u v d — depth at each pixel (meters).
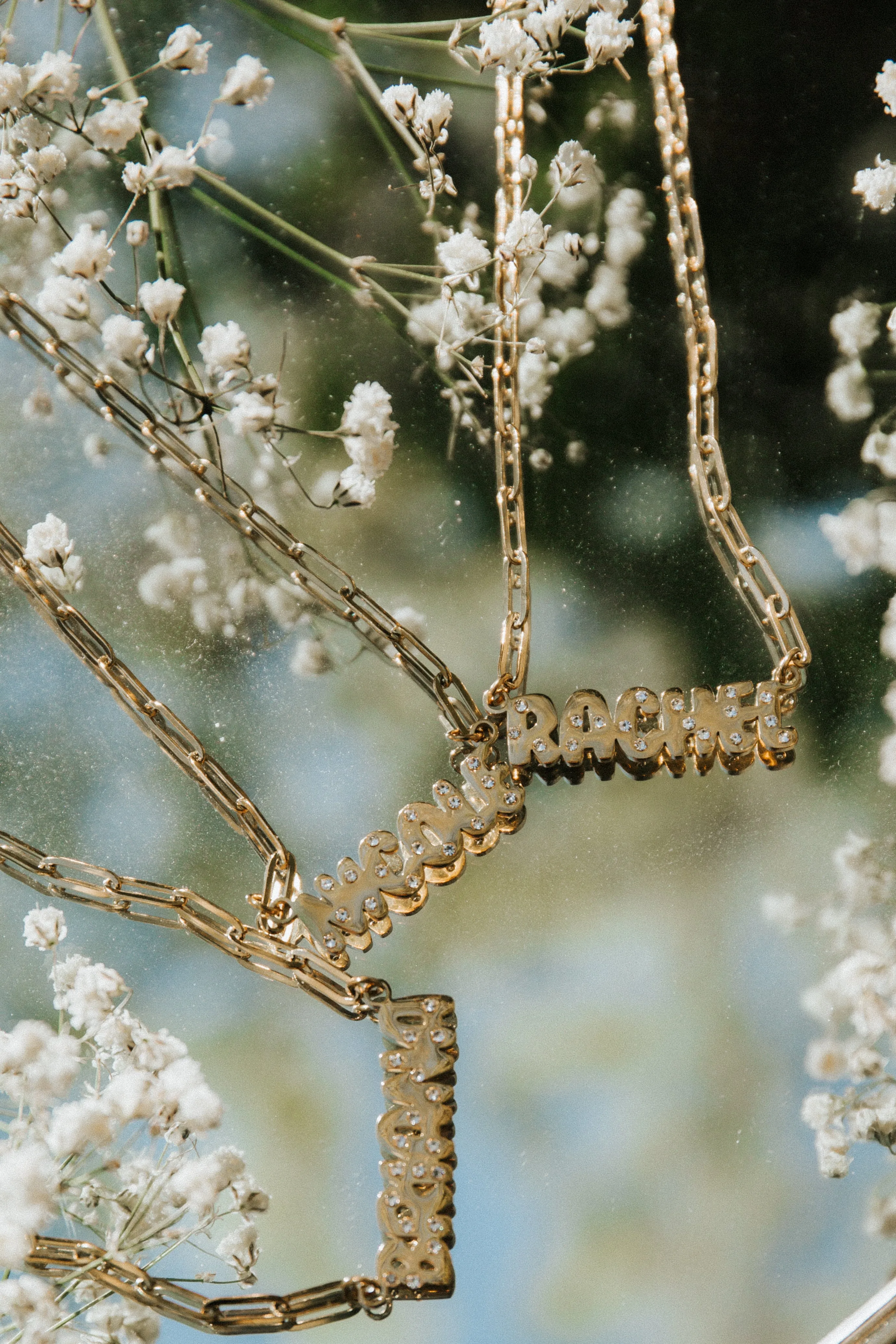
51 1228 0.37
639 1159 0.38
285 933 0.38
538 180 0.42
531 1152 0.38
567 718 0.39
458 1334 0.37
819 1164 0.38
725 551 0.40
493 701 0.39
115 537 0.40
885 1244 0.38
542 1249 0.37
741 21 0.43
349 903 0.38
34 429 0.40
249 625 0.40
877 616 0.40
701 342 0.41
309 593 0.40
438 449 0.40
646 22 0.42
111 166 0.41
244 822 0.38
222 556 0.40
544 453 0.41
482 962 0.38
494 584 0.40
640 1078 0.38
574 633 0.40
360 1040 0.38
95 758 0.39
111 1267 0.36
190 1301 0.36
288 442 0.40
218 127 0.41
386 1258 0.37
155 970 0.38
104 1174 0.37
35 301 0.40
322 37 0.42
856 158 0.42
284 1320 0.37
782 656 0.40
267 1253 0.37
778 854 0.39
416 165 0.41
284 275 0.41
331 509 0.40
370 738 0.39
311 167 0.41
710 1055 0.38
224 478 0.39
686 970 0.39
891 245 0.42
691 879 0.39
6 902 0.38
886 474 0.41
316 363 0.41
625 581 0.40
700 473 0.41
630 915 0.39
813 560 0.40
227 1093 0.38
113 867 0.39
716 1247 0.37
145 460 0.40
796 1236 0.38
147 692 0.39
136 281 0.40
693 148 0.42
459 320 0.41
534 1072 0.38
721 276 0.42
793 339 0.41
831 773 0.39
